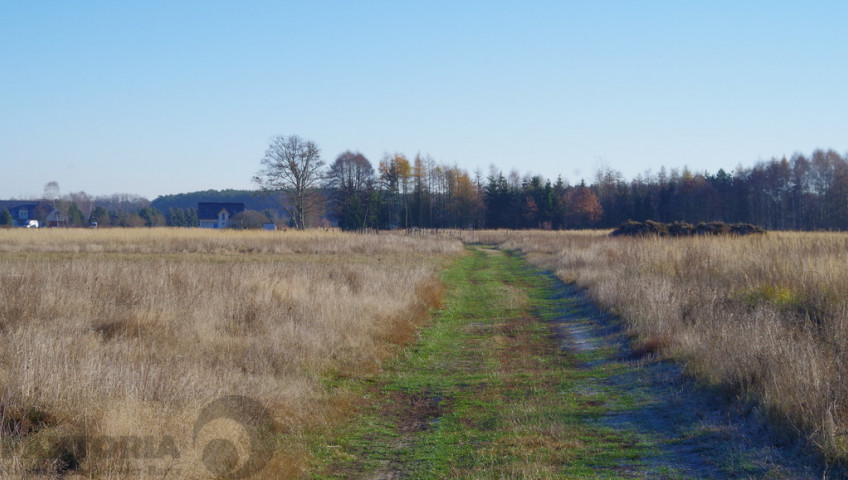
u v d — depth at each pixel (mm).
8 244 40875
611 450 6707
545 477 5898
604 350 12094
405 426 7934
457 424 7930
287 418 7387
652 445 6824
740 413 7363
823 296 11820
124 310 12219
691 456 6422
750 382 7676
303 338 10711
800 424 6352
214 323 11633
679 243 23906
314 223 100625
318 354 10336
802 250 18172
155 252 38875
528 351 12492
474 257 40062
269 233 52000
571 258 28062
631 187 103438
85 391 6711
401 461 6660
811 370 6969
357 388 9516
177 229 54906
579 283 20953
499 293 21406
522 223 94812
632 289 15461
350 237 47062
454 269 29594
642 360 10719
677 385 9070
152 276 15914
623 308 14781
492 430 7594
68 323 10805
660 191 92312
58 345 8250
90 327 10984
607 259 24703
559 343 13234
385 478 6168
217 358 9547
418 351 12383
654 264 19797
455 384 9992
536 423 7746
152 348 9312
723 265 17312
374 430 7758
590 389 9406
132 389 6773
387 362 11234
